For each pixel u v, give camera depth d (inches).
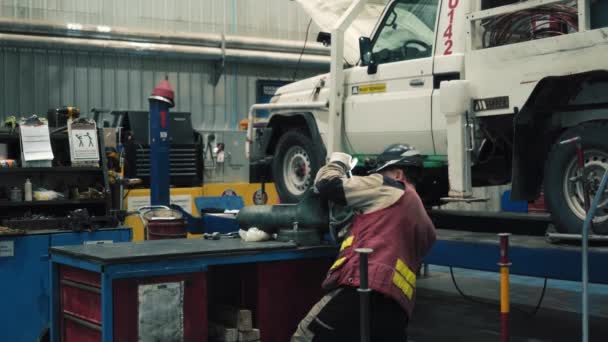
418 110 242.2
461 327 263.1
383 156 158.2
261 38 553.6
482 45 220.7
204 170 474.6
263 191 318.7
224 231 268.1
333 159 157.6
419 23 249.0
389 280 139.4
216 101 549.3
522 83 203.9
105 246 162.9
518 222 270.8
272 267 167.5
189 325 150.3
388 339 140.9
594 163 186.1
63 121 277.4
